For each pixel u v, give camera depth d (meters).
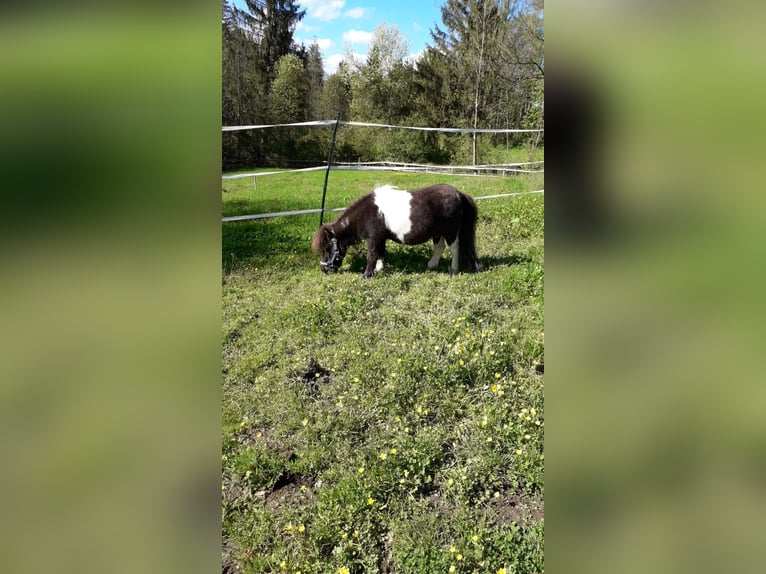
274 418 2.68
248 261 5.27
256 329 3.66
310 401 2.80
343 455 2.36
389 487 2.17
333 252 4.72
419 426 2.48
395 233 4.50
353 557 1.90
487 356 2.85
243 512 2.15
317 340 3.42
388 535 1.98
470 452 2.29
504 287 3.95
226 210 8.42
